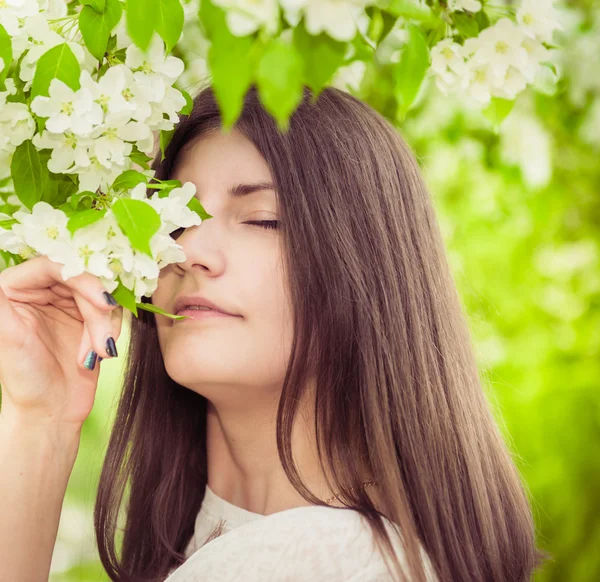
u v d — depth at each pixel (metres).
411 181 1.45
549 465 2.89
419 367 1.36
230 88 0.74
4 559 1.22
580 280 3.18
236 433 1.34
